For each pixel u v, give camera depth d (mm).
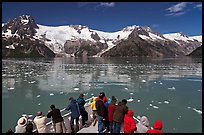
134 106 19344
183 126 14148
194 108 18422
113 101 8156
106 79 38531
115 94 25438
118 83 33656
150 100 21719
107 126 8461
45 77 41938
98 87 30281
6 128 14547
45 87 30484
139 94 24922
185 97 22766
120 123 7531
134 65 76875
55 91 27531
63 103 21328
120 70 55625
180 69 55844
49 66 75875
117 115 7559
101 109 8164
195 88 27828
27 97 24109
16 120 16125
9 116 17031
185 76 40375
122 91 27062
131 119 7094
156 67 64625
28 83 34219
